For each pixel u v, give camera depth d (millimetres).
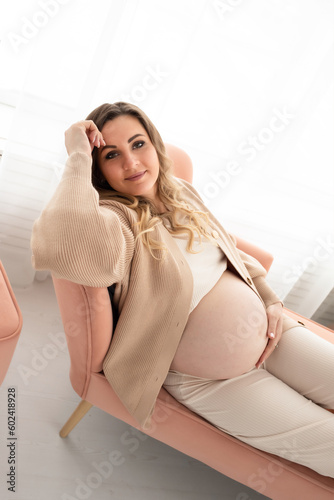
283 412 981
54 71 1457
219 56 1589
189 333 1015
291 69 1631
